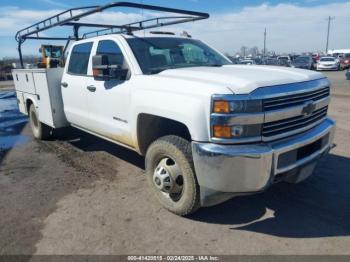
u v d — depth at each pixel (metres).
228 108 2.81
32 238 3.22
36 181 4.67
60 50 9.04
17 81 7.20
